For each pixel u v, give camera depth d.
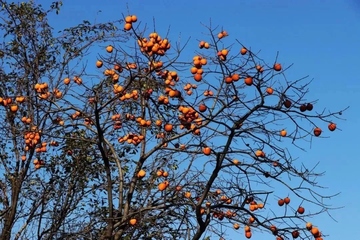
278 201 8.97
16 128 11.05
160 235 9.78
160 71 9.33
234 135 8.68
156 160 10.06
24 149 11.78
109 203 9.82
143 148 10.20
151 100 9.55
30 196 11.71
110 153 11.56
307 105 8.41
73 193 11.73
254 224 9.07
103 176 11.66
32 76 11.79
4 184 12.02
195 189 9.62
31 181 11.70
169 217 9.89
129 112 10.17
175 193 9.68
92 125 10.88
